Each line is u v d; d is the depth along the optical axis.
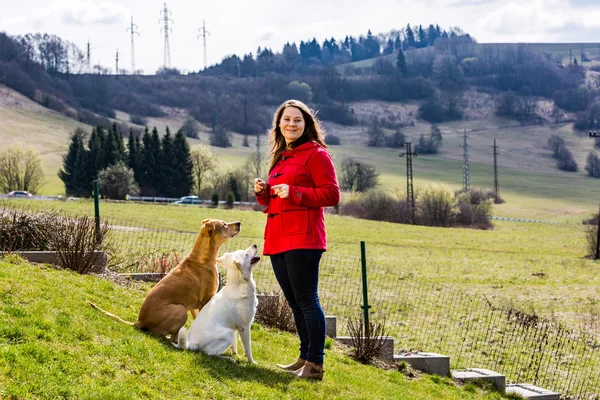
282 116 7.64
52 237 11.26
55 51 193.88
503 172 143.75
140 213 47.59
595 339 18.55
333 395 7.27
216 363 7.09
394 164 143.12
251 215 53.41
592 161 147.00
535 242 54.59
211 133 169.88
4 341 6.18
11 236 11.08
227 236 8.38
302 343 7.92
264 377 7.16
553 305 24.62
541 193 122.00
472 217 72.00
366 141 176.88
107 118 161.12
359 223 60.12
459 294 24.97
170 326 7.73
